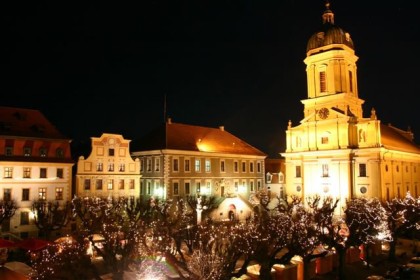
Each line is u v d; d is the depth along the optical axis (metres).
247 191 82.00
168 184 68.50
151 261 31.97
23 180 54.34
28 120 59.25
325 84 77.31
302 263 36.34
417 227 51.41
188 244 32.38
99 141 62.72
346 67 76.81
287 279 34.22
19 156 54.72
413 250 50.41
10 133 54.81
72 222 55.50
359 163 70.25
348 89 76.44
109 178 63.22
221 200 70.88
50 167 57.00
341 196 70.69
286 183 79.06
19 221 53.22
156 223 40.91
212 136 81.44
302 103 79.56
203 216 63.34
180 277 30.23
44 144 57.47
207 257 28.73
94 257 42.53
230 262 29.75
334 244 37.22
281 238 34.72
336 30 77.50
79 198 54.81
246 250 31.50
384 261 45.06
